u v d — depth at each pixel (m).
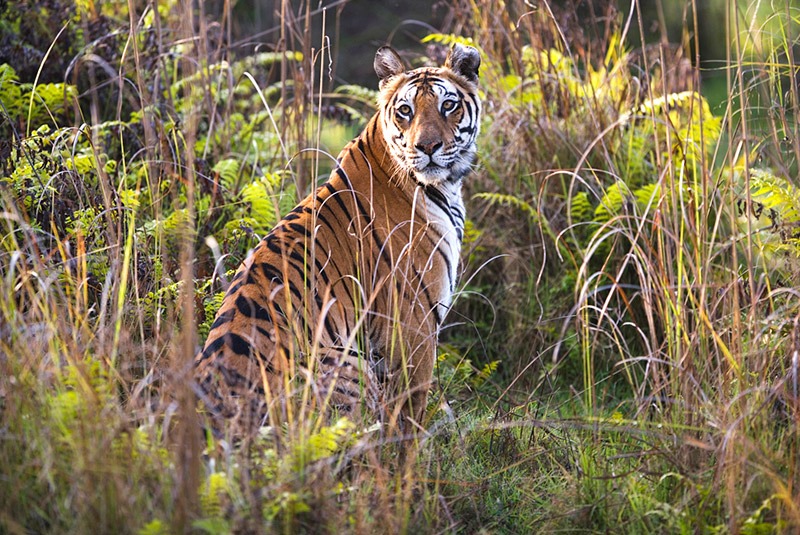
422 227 8.52
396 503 6.47
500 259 11.46
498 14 12.75
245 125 12.73
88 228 8.31
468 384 9.76
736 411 7.25
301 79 11.27
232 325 7.26
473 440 8.09
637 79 11.44
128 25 12.29
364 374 7.45
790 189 8.82
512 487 7.57
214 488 5.71
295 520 5.96
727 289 7.95
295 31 13.32
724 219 10.87
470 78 9.05
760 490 6.65
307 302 7.58
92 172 9.48
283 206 10.67
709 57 19.88
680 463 7.01
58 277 7.71
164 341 7.48
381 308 8.17
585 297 8.12
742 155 11.01
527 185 11.65
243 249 10.05
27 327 6.44
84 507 5.48
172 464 5.91
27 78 11.77
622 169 11.45
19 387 6.10
